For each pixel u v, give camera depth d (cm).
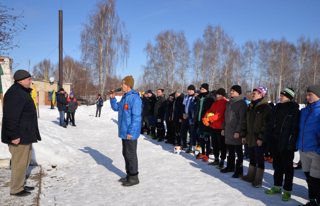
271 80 3838
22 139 331
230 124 466
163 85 3131
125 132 403
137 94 413
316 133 315
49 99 2959
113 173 479
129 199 348
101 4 2720
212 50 3052
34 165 510
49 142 633
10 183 345
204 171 498
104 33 2708
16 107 316
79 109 2027
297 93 3547
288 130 345
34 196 340
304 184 441
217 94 529
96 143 817
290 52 3591
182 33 3144
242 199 351
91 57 2722
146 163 556
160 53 3125
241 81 3672
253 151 425
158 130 880
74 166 527
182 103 733
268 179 460
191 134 665
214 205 329
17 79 332
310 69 3316
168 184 412
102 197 354
